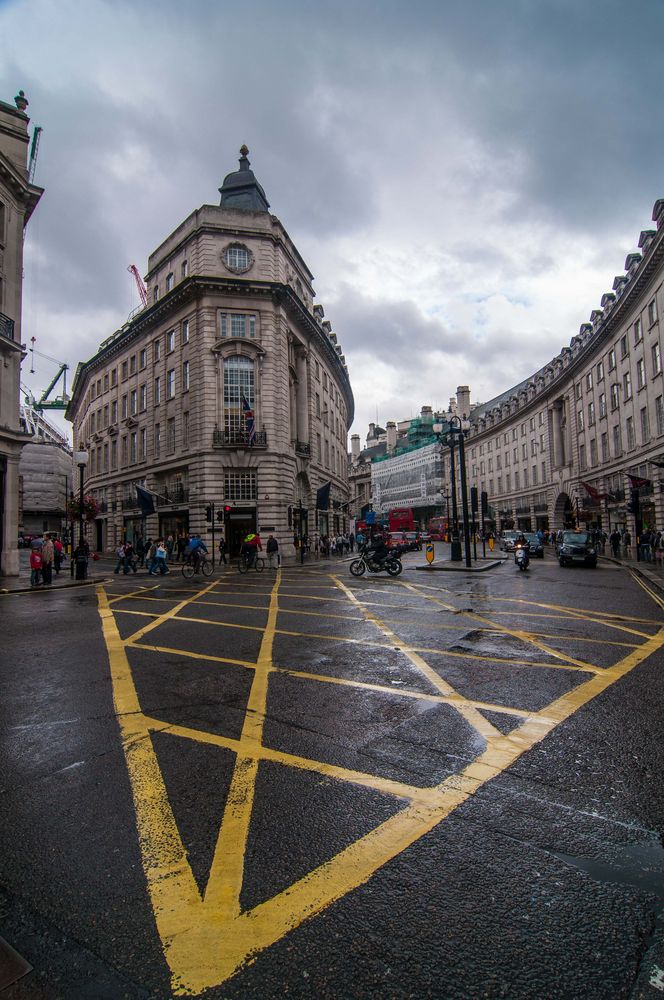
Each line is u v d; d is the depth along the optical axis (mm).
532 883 2375
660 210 27312
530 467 59219
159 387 36281
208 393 31078
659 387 30016
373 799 3150
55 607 12039
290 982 1869
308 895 2320
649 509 32156
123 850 2695
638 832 2775
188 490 32375
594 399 42188
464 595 12633
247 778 3432
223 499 30812
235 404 31469
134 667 6254
